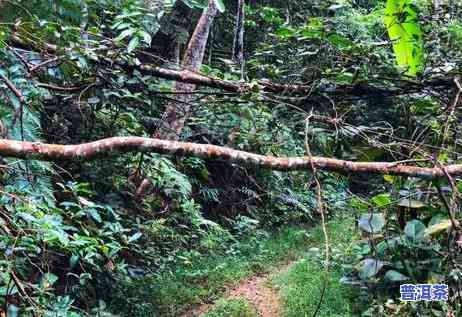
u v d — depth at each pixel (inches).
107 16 156.9
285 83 159.2
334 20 162.7
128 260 204.1
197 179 295.4
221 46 337.1
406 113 155.3
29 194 103.1
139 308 188.5
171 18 213.3
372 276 190.2
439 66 147.6
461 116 139.0
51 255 123.5
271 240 301.1
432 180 79.6
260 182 321.4
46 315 97.0
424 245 175.0
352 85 149.2
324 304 197.9
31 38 134.3
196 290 223.5
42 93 142.1
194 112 210.4
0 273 94.3
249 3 314.7
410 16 137.5
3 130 107.1
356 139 140.6
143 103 175.6
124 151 66.0
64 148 64.4
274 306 217.8
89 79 154.3
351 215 303.4
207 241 257.0
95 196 180.5
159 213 225.1
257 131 187.5
